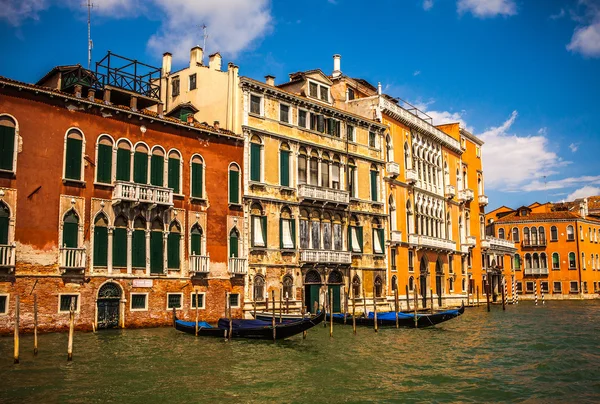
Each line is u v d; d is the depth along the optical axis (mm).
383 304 38812
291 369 19141
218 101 31891
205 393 15922
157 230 26750
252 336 24016
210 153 29297
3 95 22609
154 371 18047
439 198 48281
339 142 36750
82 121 24719
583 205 79125
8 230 22328
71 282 23766
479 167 57562
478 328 32500
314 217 34500
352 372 19031
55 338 22188
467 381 18266
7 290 22109
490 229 78188
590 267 73938
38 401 14578
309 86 36156
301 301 32969
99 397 15141
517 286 74438
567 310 49156
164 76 34812
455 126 52781
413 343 25484
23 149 22922
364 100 40844
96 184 24812
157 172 27109
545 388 17562
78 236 24188
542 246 73625
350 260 35688
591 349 24953
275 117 32688
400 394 16484
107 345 21484
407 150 43438
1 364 17906
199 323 25750
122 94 27484
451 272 49125
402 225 41812
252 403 15242
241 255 30047
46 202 23359
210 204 28969
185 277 27578
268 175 31938
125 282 25406
